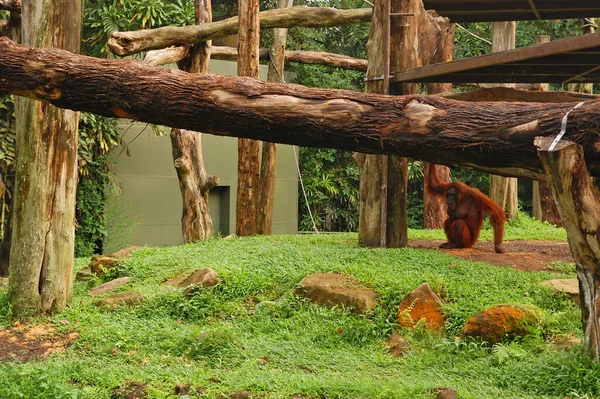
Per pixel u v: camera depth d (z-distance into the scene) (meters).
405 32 10.98
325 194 21.86
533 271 9.10
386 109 5.75
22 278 8.61
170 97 5.88
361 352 6.99
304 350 7.03
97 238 17.52
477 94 9.58
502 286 8.25
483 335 6.76
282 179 20.25
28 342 7.84
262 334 7.56
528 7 12.32
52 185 8.69
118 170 17.78
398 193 11.11
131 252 11.23
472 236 11.42
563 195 5.31
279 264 9.36
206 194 14.41
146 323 8.08
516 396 5.33
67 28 8.52
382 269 8.82
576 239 5.50
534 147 5.43
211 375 6.24
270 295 8.55
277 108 5.84
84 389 5.99
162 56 12.92
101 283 10.03
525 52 8.30
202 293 8.55
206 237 14.27
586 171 5.27
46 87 6.01
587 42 7.56
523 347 6.54
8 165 15.56
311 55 16.75
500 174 6.99
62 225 8.77
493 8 12.43
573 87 16.59
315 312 7.90
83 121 16.17
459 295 7.84
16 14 10.99
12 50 6.01
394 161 11.09
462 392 5.34
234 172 19.64
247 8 12.90
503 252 10.95
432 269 8.98
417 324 7.23
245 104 5.85
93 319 8.25
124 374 6.43
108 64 5.98
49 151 8.66
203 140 19.05
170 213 18.62
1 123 15.30
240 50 13.00
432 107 5.68
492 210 11.07
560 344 6.46
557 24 21.95
